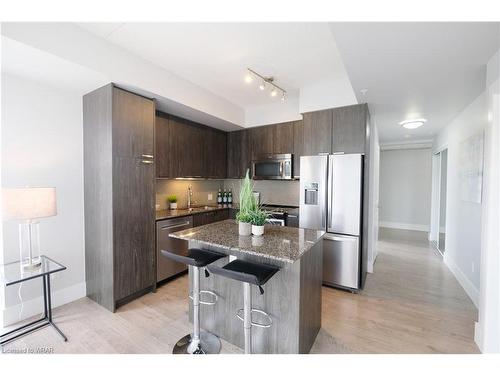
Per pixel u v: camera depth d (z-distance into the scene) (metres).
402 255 4.32
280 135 3.81
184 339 1.95
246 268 1.61
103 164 2.38
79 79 2.21
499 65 1.71
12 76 2.13
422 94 2.59
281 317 1.68
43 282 2.20
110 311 2.36
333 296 2.75
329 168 2.95
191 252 1.93
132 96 2.49
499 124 1.73
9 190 1.76
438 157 5.21
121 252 2.40
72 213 2.54
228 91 3.38
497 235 1.74
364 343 1.92
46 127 2.34
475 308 2.48
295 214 3.47
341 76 2.91
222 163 4.30
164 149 3.21
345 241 2.85
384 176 7.13
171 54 2.38
